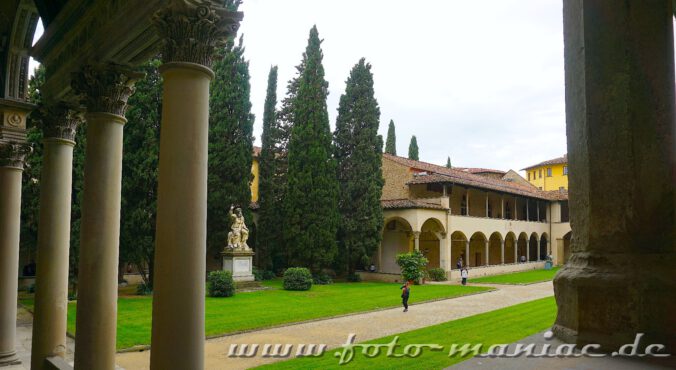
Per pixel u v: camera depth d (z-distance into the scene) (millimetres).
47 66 8586
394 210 37750
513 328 15781
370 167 37688
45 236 7707
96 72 6469
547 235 51594
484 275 40906
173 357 4285
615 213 2199
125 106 6781
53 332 7578
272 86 40906
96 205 6344
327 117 37219
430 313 20312
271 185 39125
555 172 63938
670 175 2188
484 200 47750
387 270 41406
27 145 9578
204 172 4617
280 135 41812
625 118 2207
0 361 9086
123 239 25797
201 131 4609
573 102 2408
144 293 25891
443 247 38156
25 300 24234
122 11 5887
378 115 38812
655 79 2230
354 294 27359
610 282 2084
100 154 6441
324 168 36125
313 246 35188
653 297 2033
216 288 25250
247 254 31250
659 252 2148
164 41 4770
